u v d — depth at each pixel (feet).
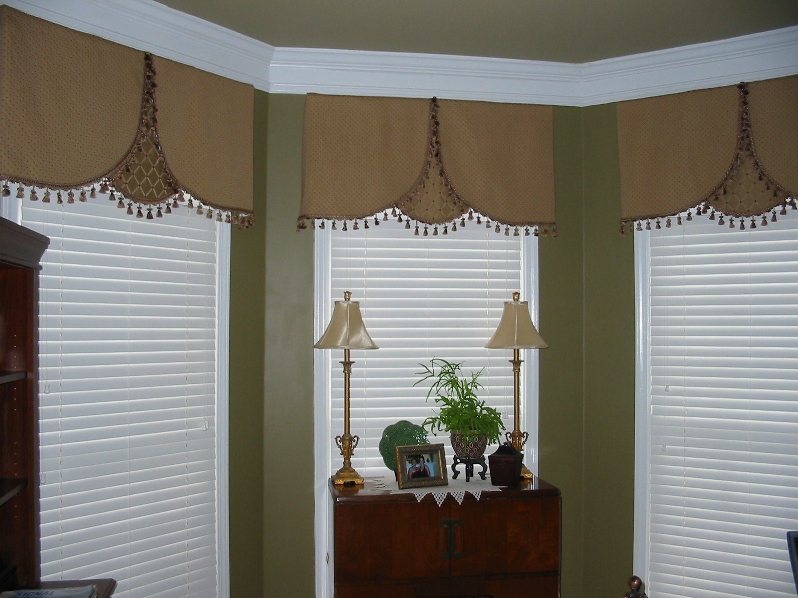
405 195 10.61
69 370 8.34
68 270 8.36
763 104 10.00
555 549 9.37
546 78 11.31
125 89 8.60
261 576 10.52
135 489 9.00
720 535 10.30
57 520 8.13
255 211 10.61
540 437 11.25
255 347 10.59
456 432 9.79
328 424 10.82
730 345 10.37
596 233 11.42
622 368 11.10
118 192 8.71
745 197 10.03
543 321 11.37
